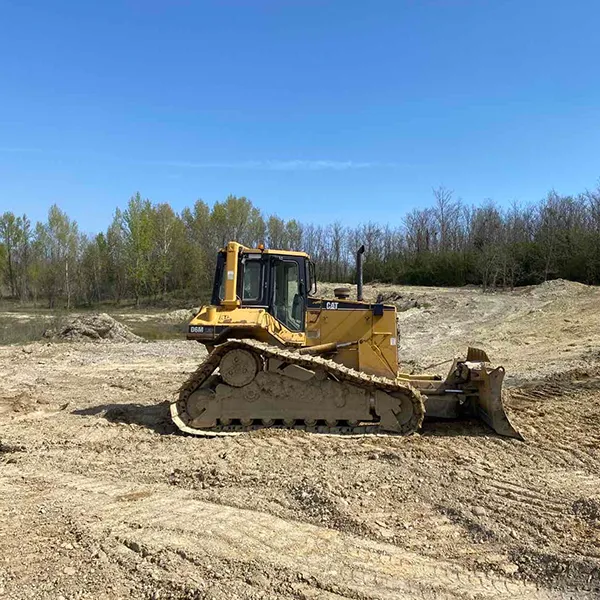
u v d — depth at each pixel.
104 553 4.37
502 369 7.67
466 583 3.95
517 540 4.51
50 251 57.09
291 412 7.86
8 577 4.02
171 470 6.44
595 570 3.98
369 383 7.67
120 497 5.63
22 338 23.53
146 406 10.05
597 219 40.66
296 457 6.71
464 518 4.93
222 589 3.82
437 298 31.27
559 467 6.37
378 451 6.86
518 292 33.78
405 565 4.18
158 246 53.41
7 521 5.03
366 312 8.49
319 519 4.99
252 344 7.69
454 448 7.06
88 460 6.90
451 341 20.36
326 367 7.70
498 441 7.38
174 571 4.07
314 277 9.20
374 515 5.03
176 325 32.69
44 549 4.46
